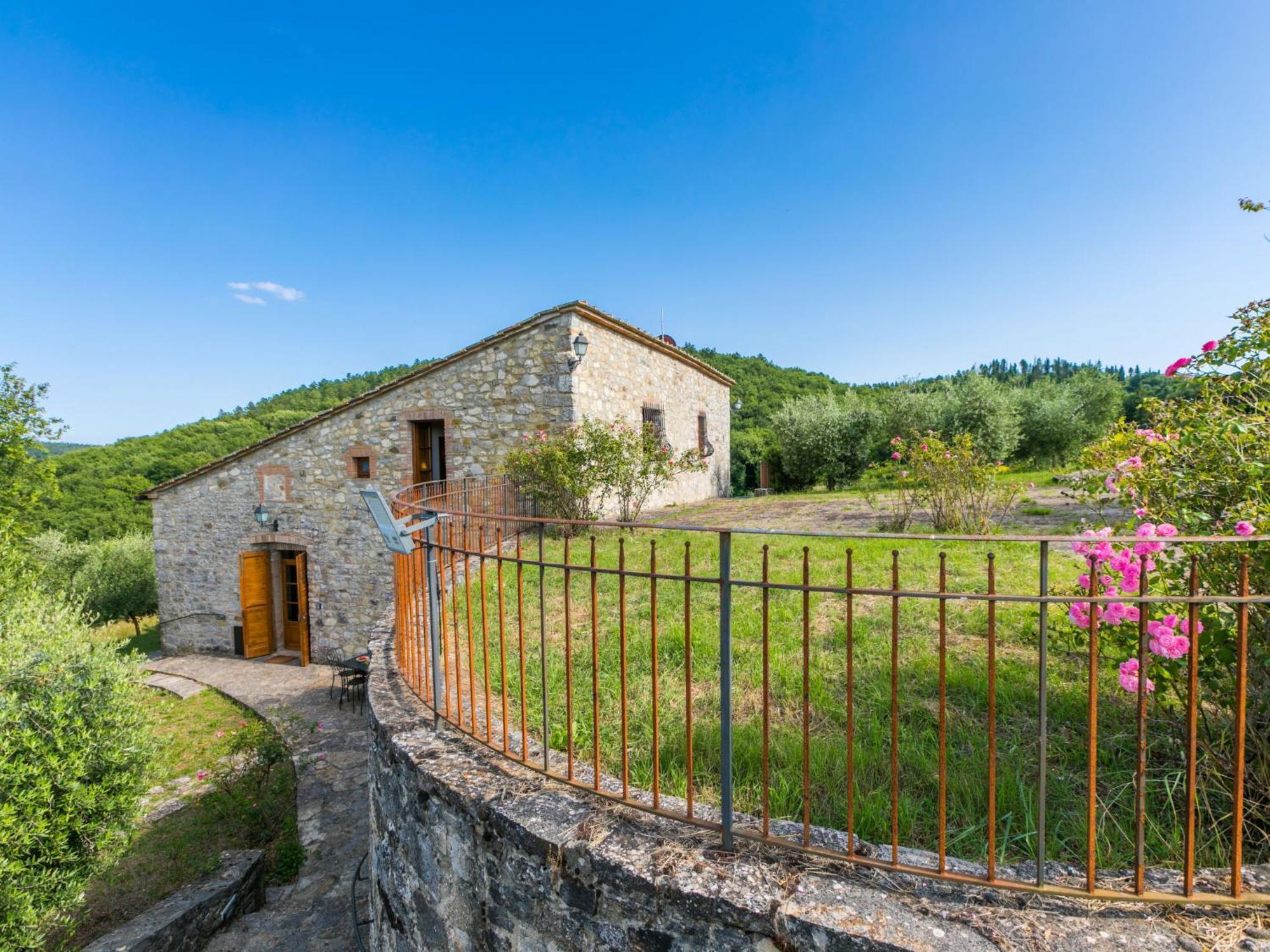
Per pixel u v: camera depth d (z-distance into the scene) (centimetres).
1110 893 162
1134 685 215
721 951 171
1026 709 291
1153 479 275
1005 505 769
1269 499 241
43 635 553
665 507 1349
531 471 970
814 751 264
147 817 705
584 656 404
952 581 504
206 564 1421
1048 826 214
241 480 1373
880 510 962
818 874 179
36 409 1402
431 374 1176
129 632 1895
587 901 194
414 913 277
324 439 1286
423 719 311
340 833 647
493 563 736
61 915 481
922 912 162
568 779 236
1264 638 224
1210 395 279
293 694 1127
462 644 450
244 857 579
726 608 187
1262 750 215
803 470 2017
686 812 207
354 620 1277
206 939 488
